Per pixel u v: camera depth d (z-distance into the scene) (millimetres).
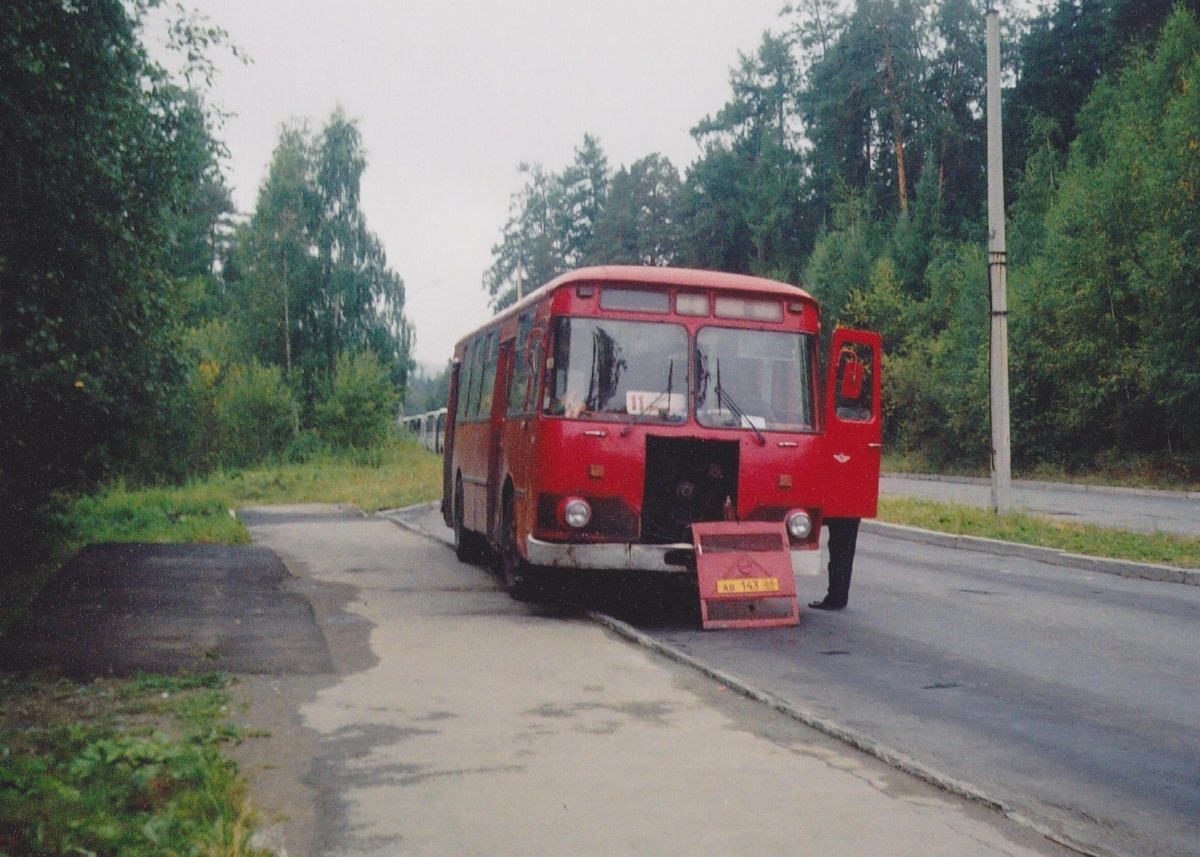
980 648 10336
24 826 4977
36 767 5754
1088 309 38031
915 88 70750
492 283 101375
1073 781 6254
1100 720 7645
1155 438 38312
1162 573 15383
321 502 32406
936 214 64625
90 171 13188
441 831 5180
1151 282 33844
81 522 20969
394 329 69062
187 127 15609
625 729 6996
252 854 4820
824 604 12805
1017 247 48906
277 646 9641
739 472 11883
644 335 11992
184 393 18422
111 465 17109
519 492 12758
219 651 9344
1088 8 64312
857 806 5562
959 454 47562
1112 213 37844
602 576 13133
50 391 13828
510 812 5438
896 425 52562
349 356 58156
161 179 15227
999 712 7863
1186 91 34094
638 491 11680
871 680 8922
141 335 15570
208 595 12500
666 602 13125
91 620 10727
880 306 55688
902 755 6363
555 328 11945
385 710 7453
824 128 74750
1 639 9688
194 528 20625
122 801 5340
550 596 13008
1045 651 10188
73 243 13484
